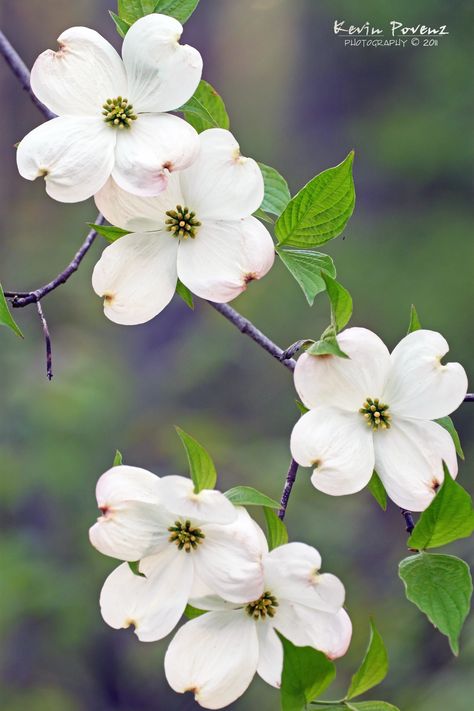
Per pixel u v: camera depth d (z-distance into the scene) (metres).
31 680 3.01
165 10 1.23
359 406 1.17
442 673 2.52
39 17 4.51
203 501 1.13
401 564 1.14
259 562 1.14
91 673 3.06
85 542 3.09
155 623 1.15
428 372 1.17
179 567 1.15
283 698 1.13
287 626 1.15
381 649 1.13
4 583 2.91
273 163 4.36
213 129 1.19
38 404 3.14
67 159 1.17
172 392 3.60
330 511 3.14
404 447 1.17
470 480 3.19
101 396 3.24
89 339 3.59
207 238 1.19
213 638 1.16
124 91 1.18
